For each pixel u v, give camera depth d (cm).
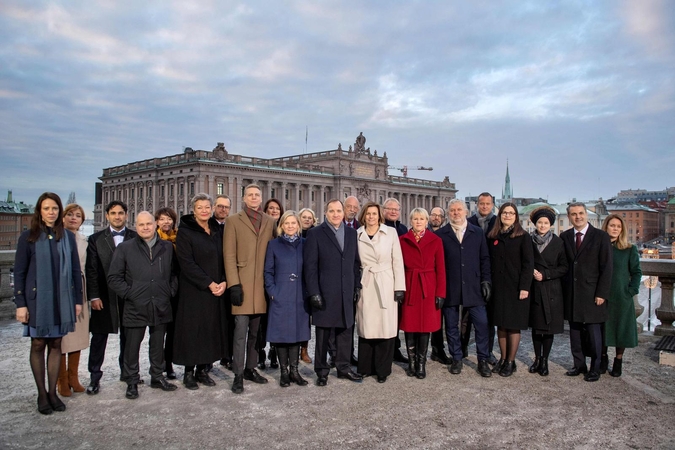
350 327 884
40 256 716
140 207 9769
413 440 623
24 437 635
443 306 933
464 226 941
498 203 17138
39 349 720
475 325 918
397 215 1094
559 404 747
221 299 851
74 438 632
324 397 779
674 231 18400
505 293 897
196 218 845
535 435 638
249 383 856
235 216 861
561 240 903
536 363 920
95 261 816
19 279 711
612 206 18712
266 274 841
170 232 1059
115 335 1218
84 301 813
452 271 920
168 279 818
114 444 615
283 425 669
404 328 896
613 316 886
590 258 877
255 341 873
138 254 791
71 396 789
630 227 18238
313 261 838
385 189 11644
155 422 682
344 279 849
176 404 751
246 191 879
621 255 894
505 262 902
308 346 1126
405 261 912
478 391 808
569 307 894
